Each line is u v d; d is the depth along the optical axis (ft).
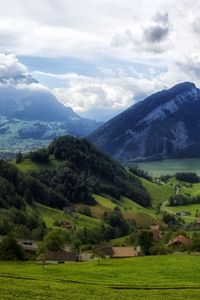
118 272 422.00
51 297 240.94
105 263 486.79
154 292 308.19
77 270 434.71
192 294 304.30
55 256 553.64
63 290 272.31
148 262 485.97
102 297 259.19
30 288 264.93
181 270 432.25
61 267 459.32
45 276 379.14
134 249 600.80
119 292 291.79
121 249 603.26
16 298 227.20
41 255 553.64
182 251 622.54
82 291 276.00
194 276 401.49
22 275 365.61
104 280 372.17
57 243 591.78
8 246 552.82
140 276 400.06
